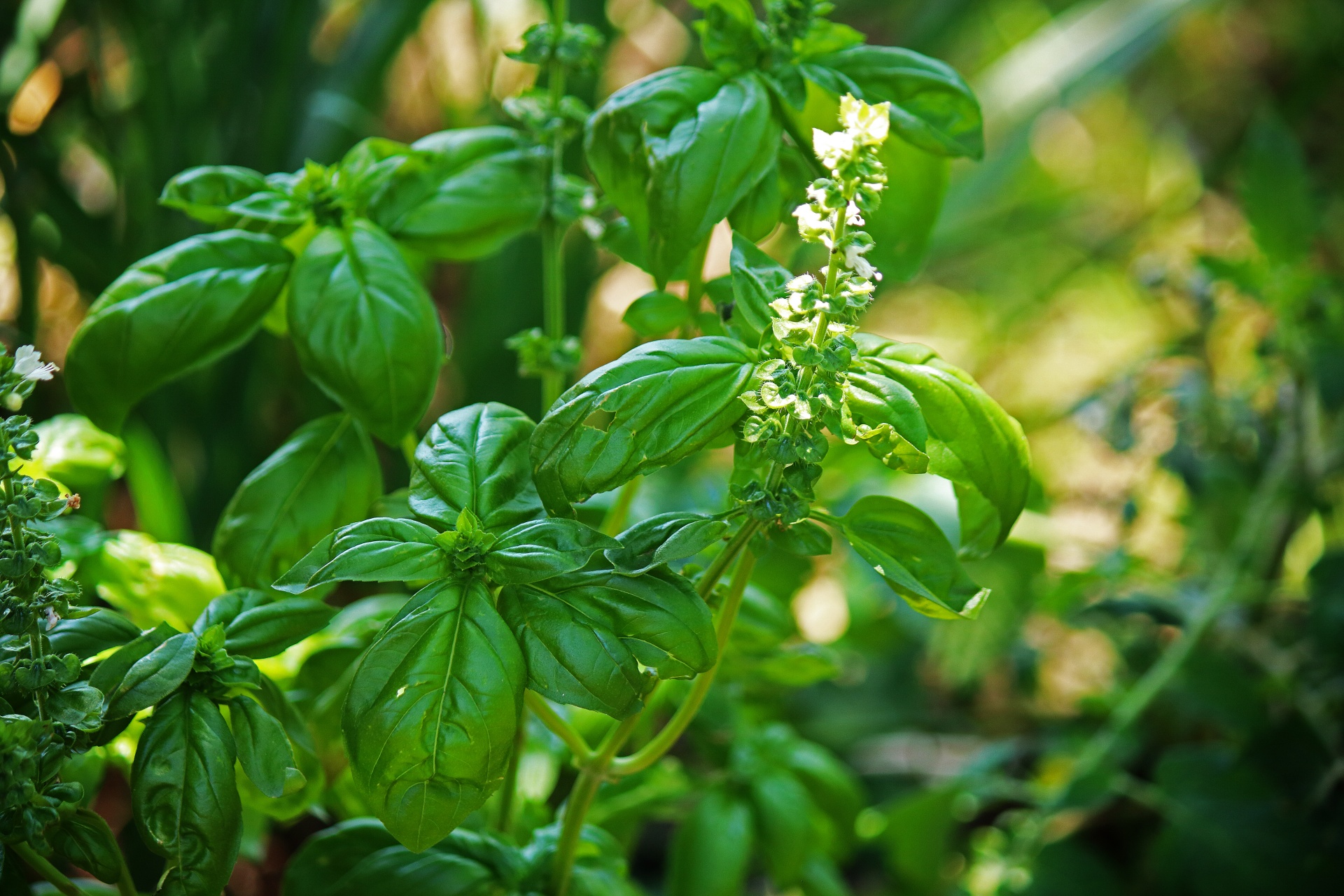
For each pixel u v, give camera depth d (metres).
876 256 0.86
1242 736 1.19
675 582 0.77
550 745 0.97
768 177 0.84
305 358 0.82
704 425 0.75
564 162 1.20
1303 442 1.19
